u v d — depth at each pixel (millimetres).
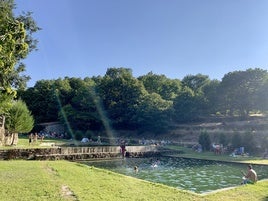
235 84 102125
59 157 42812
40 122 116250
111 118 110188
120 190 16297
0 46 10703
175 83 125000
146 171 36781
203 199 15258
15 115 47562
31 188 15531
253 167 40750
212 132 78625
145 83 126438
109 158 49594
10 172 20125
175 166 41531
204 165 42844
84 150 46812
